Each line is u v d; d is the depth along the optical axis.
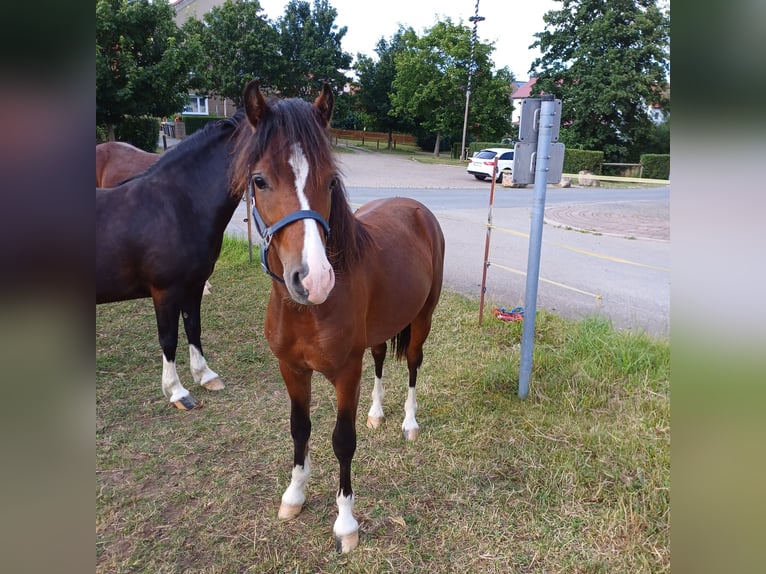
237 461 2.71
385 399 3.34
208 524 2.27
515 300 5.18
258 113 1.62
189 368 3.83
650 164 22.30
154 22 13.65
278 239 1.60
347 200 1.88
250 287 5.61
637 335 3.90
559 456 2.69
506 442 2.83
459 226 9.30
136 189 3.10
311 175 1.55
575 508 2.34
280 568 2.05
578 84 24.45
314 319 1.85
